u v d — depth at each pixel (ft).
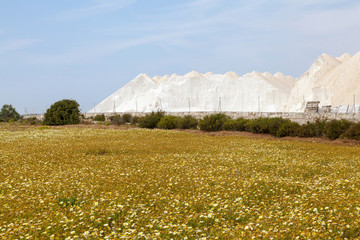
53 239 18.88
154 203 27.35
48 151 64.44
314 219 21.66
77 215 22.74
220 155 59.47
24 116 255.91
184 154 60.75
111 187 32.71
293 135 100.78
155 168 45.52
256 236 18.54
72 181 35.68
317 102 252.83
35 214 23.79
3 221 21.98
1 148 70.28
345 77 335.26
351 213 22.39
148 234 19.31
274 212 24.27
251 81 460.96
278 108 426.10
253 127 112.16
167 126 138.62
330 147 75.31
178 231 19.92
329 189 31.22
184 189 32.37
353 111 234.17
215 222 22.39
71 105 168.25
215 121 126.11
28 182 35.06
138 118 174.50
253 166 47.75
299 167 47.62
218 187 32.48
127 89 509.76
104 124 171.63
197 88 467.52
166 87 466.70
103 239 18.94
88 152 64.28
